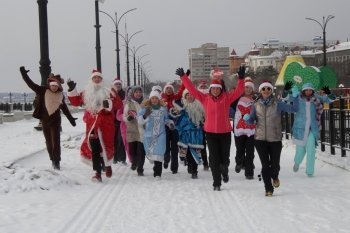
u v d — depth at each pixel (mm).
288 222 6789
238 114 10766
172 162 11203
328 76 12852
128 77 47094
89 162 10422
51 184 9414
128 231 6469
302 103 10438
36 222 6973
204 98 9203
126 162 13000
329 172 10961
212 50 129375
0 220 7082
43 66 18438
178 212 7500
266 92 8648
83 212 7570
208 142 9164
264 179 8570
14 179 9336
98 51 25609
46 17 18438
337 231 6297
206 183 10016
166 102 10852
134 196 8758
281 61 96438
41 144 16797
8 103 45469
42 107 11398
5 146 16172
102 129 10156
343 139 11891
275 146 8672
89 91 10141
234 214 7312
